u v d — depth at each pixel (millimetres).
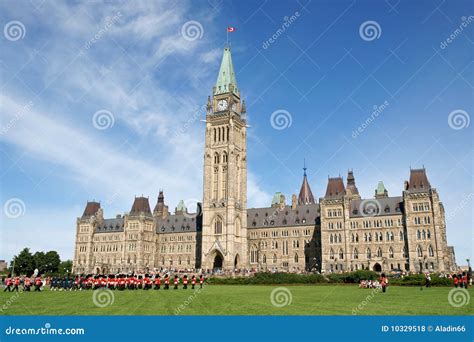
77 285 76125
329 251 167250
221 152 187750
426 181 154250
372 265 159000
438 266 144625
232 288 82000
